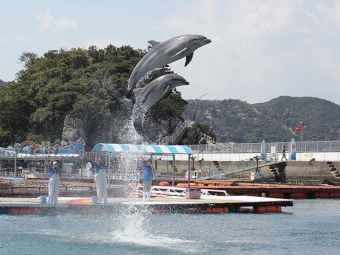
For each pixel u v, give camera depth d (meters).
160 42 20.83
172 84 21.94
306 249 18.80
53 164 26.30
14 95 92.31
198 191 31.12
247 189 42.25
